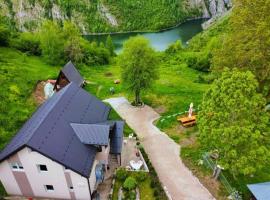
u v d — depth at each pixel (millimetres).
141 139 45031
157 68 54062
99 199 33656
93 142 33312
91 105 40250
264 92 41781
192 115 50000
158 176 37250
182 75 80000
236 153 30734
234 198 32969
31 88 57531
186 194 34438
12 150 30312
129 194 33688
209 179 36438
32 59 78750
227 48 43375
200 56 88688
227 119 31984
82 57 83375
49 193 33688
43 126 31484
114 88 64188
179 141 44188
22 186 33531
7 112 46750
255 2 39656
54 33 76938
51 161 30422
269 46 38781
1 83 54406
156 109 54219
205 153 39875
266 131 32188
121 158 40406
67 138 32500
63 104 36188
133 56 51188
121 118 51156
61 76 58000
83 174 30609
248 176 36781
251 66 40969
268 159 30766
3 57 72188
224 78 33312
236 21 41844
